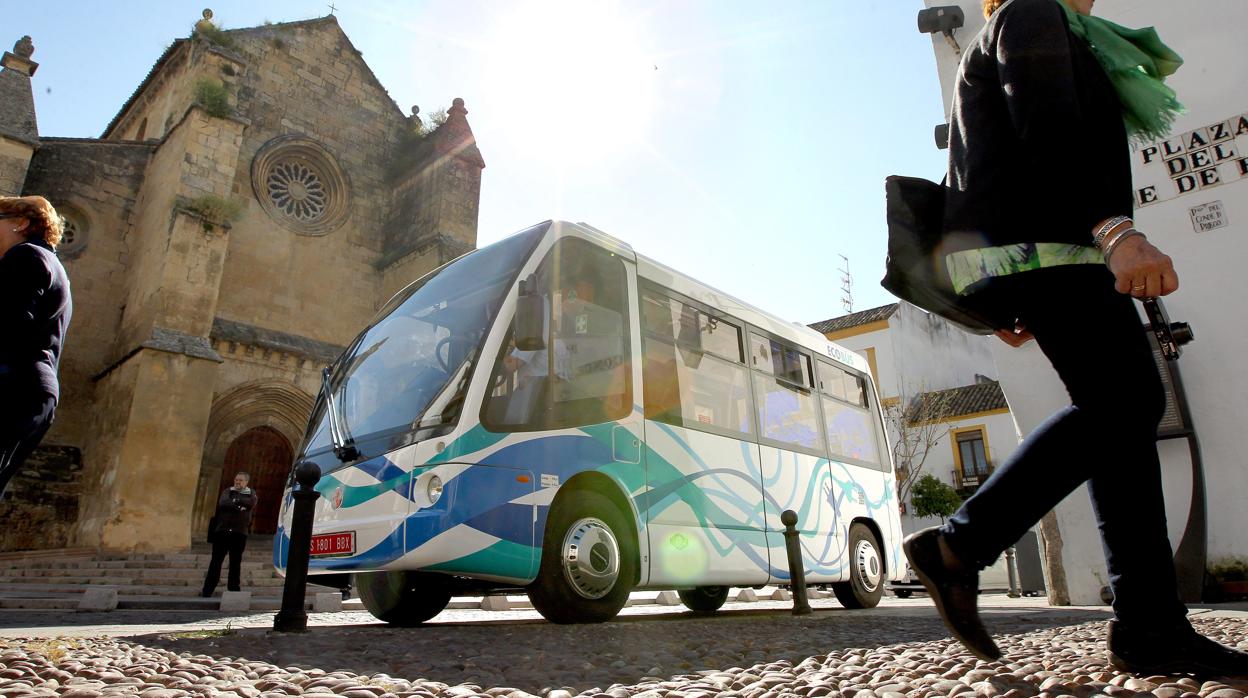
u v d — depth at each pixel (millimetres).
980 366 39688
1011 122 1902
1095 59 1990
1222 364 6570
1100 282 1764
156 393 17656
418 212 25188
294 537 5062
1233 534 6324
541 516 5336
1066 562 7238
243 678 2826
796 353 8750
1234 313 6570
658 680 2729
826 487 8430
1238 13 6965
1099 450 1783
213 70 22281
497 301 5816
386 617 6418
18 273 3246
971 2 8195
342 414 6137
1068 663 2406
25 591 11438
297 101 25406
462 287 6332
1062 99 1736
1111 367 1729
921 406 31047
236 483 11203
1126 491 1826
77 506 18797
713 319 7582
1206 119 6973
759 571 7039
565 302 6105
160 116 25062
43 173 20969
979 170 1915
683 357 6996
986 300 1915
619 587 5742
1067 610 6168
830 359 9445
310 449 6266
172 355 18094
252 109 24297
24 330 3227
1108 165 1816
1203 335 6695
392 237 26000
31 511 18203
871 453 9672
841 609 8797
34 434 3229
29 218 3486
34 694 2299
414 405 5555
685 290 7344
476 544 4984
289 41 25719
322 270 24375
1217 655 1862
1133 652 1927
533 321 5359
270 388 21469
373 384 6133
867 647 3580
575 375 5945
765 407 7859
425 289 6797
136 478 16906
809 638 4152
